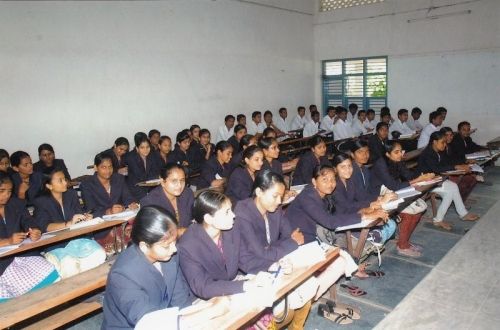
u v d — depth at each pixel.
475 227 4.26
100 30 5.95
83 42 5.78
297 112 9.70
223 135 7.79
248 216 2.33
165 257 1.69
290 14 9.26
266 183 2.31
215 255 2.03
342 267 2.61
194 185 6.00
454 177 4.76
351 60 9.54
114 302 1.70
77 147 5.85
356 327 2.63
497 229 4.16
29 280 2.17
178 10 6.96
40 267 2.24
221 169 4.77
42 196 3.21
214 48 7.65
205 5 7.40
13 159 4.28
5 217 2.96
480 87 7.83
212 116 7.75
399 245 3.75
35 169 4.93
